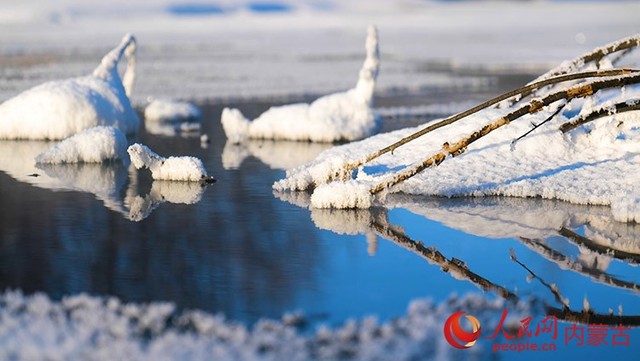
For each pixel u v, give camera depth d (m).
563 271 8.84
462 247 9.66
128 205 11.48
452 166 12.68
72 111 16.97
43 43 62.72
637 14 118.25
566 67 14.23
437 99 26.08
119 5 170.50
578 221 10.77
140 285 8.08
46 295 7.73
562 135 13.19
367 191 11.41
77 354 6.29
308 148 16.94
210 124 20.36
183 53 50.78
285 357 6.37
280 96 26.64
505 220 10.79
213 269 8.64
